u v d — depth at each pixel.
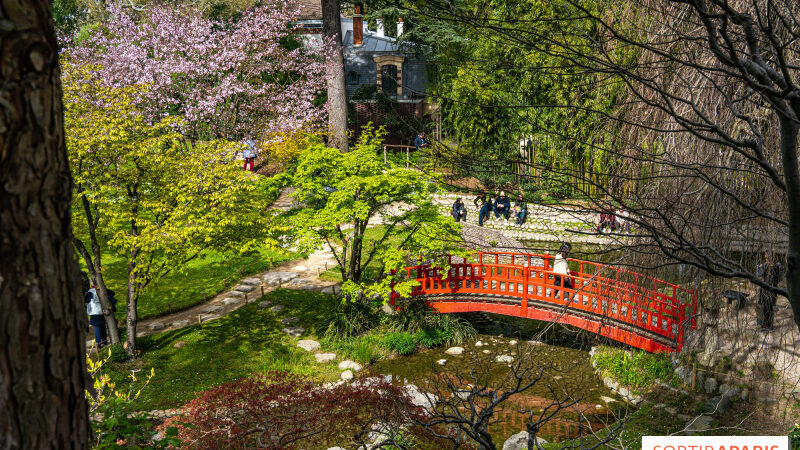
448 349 16.69
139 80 25.56
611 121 7.13
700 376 12.57
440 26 23.42
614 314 14.87
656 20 6.92
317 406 9.14
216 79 29.00
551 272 16.02
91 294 14.98
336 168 17.17
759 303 8.35
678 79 6.85
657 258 7.01
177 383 13.88
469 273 21.19
